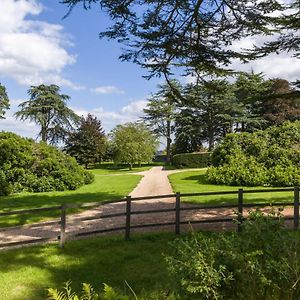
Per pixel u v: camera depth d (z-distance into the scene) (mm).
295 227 8922
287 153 20688
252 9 8672
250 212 3350
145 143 42438
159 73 10203
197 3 8539
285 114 42594
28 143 20859
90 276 6418
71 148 46219
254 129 43781
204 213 11141
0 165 19219
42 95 44906
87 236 8820
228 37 9492
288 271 2730
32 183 19344
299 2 8500
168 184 20719
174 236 8539
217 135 50062
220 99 41281
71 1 8039
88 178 22328
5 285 6008
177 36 9359
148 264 6887
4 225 10305
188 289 2664
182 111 45875
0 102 55188
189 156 38062
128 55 9617
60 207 7949
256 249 2938
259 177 19203
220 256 2898
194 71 10242
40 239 7902
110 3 8219
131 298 2654
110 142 46125
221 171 20391
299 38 9250
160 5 8609
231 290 2789
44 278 6312
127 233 8469
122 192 17188
